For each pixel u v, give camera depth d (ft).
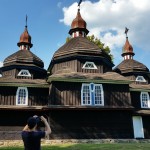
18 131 86.33
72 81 88.58
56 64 105.09
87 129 85.10
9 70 106.11
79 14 121.70
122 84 93.35
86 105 87.40
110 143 81.51
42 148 64.44
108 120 87.71
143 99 108.37
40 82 96.27
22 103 91.04
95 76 93.56
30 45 120.98
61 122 84.07
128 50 138.92
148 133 100.37
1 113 86.99
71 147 66.23
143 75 123.75
